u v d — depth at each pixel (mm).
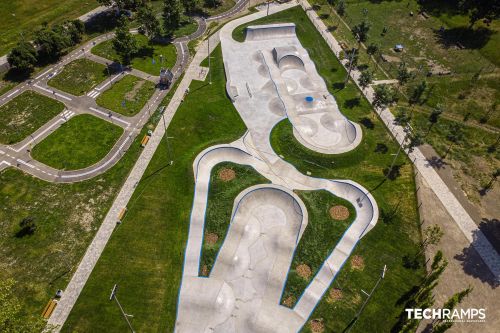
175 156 75000
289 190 68000
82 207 65938
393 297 55500
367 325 52469
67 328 51031
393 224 64562
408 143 79250
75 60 97938
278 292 55969
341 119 84750
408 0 127562
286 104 87188
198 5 119688
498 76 97375
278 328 51750
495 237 64438
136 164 73375
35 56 93500
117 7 117750
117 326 51438
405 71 89875
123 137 78875
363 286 56688
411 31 114188
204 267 58406
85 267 57750
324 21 118562
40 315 52281
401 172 73625
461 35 111312
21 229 62312
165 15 111312
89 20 112812
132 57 99625
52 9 114812
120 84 91500
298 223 64625
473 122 86062
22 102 85500
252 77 95375
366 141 79188
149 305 53719
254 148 77250
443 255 61188
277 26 108938
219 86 92562
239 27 113438
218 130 80875
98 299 54000
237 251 60656
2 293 47250
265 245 61719
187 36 109062
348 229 63781
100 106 85625
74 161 73625
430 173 74188
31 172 71312
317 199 68312
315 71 98062
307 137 80812
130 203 66625
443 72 98812
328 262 59375
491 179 73812
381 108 85188
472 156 78438
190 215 64938
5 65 94188
